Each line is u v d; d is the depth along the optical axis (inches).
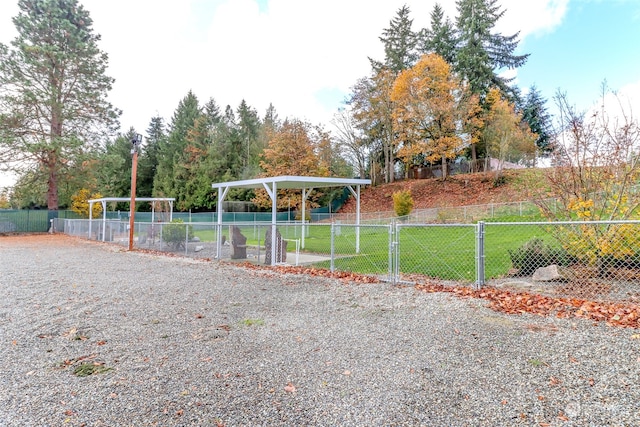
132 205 518.9
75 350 136.7
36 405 95.6
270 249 374.6
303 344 140.7
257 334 153.6
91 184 1058.7
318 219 1096.2
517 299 193.0
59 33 890.7
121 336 152.4
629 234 214.1
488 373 110.7
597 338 134.0
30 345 142.2
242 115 1626.5
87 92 924.6
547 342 133.1
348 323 167.0
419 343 138.4
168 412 91.6
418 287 235.5
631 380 101.8
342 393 101.0
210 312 189.0
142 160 1498.5
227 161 1354.6
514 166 1031.6
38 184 962.7
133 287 254.7
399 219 870.4
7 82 821.9
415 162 1229.1
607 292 198.8
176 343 143.5
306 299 215.6
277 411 91.8
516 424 84.0
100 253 481.4
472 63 1091.9
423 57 965.8
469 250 387.9
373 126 1203.9
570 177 243.9
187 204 1302.9
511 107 1019.3
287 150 949.8
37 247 568.1
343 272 299.4
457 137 995.9
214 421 87.2
